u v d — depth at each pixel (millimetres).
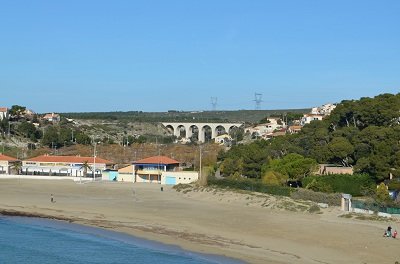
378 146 102062
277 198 95812
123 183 149375
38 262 58688
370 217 77250
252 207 93938
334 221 75875
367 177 97812
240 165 124875
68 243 68875
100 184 145375
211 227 75875
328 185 95688
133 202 105562
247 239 66875
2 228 79875
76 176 167250
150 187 136750
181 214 88188
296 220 77750
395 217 76688
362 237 64250
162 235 72000
